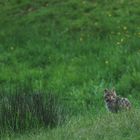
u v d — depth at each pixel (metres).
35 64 34.69
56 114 21.91
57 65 34.03
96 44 35.06
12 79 32.94
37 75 33.03
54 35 36.94
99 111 27.44
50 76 32.91
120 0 39.38
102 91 30.11
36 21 38.72
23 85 31.70
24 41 37.09
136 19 36.97
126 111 19.69
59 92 30.70
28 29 38.03
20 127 21.11
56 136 17.69
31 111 21.61
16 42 37.12
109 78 31.59
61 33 37.00
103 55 33.84
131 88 30.06
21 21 39.00
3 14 40.38
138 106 26.44
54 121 21.50
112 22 36.94
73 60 34.00
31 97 22.44
